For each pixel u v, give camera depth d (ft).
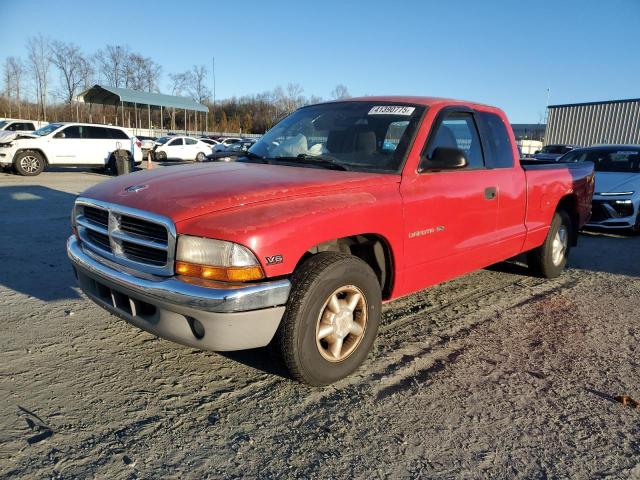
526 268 19.57
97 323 13.34
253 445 8.48
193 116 214.48
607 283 18.80
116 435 8.61
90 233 11.19
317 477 7.76
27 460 7.87
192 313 8.70
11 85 179.63
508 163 15.40
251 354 11.84
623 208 28.04
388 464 8.12
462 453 8.47
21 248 21.07
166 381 10.49
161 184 10.36
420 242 11.89
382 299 11.78
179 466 7.89
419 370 11.37
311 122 14.08
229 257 8.52
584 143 101.09
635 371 11.60
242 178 10.44
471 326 14.10
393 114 12.96
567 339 13.35
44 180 51.80
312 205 9.65
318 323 9.69
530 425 9.34
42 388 10.02
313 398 10.00
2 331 12.64
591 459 8.41
